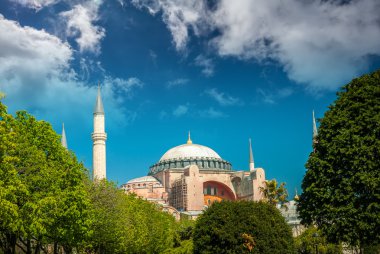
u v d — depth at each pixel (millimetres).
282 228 58500
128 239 72500
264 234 55906
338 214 47844
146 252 90062
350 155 47156
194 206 183375
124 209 67438
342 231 47812
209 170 198625
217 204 59406
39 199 41250
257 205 59438
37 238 45688
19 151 42375
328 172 48562
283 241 57094
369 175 45656
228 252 55062
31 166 42844
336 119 49719
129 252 80000
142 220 82125
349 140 47750
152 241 89188
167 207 171250
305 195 52031
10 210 35219
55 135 47406
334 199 47688
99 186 61938
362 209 46125
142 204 93062
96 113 150500
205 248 56969
